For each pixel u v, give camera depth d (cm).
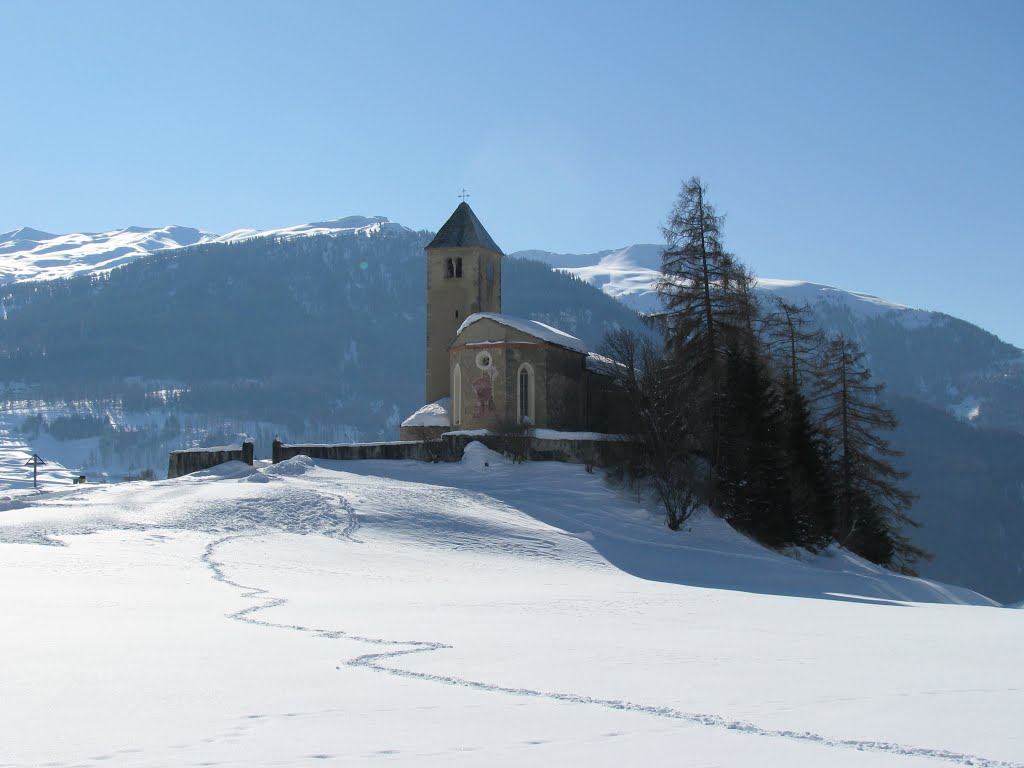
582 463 7150
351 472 6831
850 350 7844
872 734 1582
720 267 7088
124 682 1891
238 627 2675
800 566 6084
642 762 1397
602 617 3269
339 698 1780
